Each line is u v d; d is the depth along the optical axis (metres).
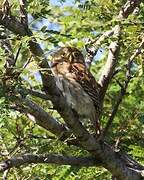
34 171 13.71
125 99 16.56
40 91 11.40
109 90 16.86
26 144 12.89
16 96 10.13
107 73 13.77
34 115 11.47
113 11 13.15
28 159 11.59
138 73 12.88
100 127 14.09
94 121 13.90
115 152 13.05
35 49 10.21
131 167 13.34
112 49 13.41
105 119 15.62
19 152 12.47
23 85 10.27
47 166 13.77
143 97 16.78
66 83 13.86
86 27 12.07
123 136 14.36
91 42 11.91
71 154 13.88
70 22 12.28
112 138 14.16
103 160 12.81
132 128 14.83
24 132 12.84
